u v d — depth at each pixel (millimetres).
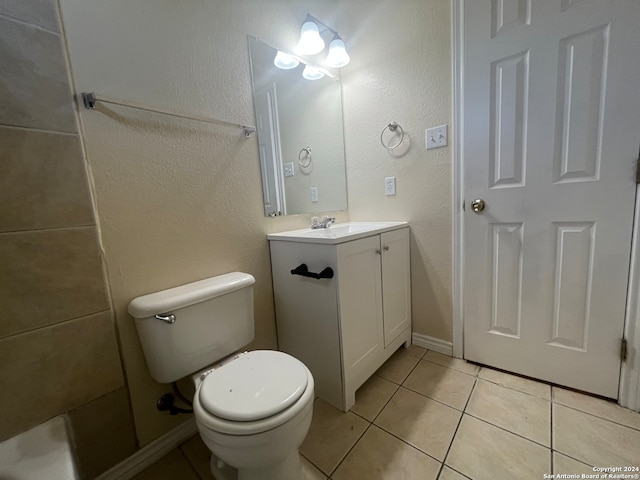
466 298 1480
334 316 1173
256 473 798
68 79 816
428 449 1019
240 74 1281
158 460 1055
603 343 1158
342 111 1830
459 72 1343
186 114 1067
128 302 968
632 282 1076
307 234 1398
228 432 689
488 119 1284
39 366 803
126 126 942
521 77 1187
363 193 1809
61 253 823
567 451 965
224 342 1090
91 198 872
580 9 1041
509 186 1277
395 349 1562
